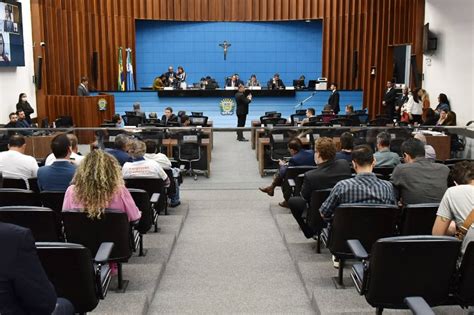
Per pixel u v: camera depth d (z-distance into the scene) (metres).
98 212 3.57
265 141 9.58
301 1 18.62
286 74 19.55
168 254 5.00
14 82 12.66
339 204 3.84
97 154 3.69
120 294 3.85
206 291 4.23
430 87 14.02
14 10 12.33
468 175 3.40
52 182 4.55
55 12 14.96
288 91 16.59
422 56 14.55
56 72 15.12
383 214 3.62
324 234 4.20
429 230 3.71
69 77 15.73
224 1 19.08
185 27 19.20
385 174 5.85
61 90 15.41
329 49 18.44
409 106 12.84
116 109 16.39
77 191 3.62
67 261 2.72
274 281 4.44
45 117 14.12
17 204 4.34
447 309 3.47
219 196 8.10
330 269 4.47
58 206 4.28
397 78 17.97
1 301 1.72
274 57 19.50
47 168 4.59
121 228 3.64
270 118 11.52
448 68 12.84
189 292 4.20
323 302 3.70
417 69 14.64
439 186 4.16
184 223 6.46
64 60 15.52
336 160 4.77
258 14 19.06
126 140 6.72
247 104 14.03
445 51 13.01
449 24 12.73
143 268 4.52
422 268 2.76
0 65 11.63
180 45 19.28
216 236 5.87
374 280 2.82
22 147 5.69
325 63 18.55
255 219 6.66
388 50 16.75
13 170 5.54
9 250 1.72
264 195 8.16
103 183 3.59
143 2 18.23
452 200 3.28
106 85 17.41
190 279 4.50
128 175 5.49
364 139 8.37
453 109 12.58
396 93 14.84
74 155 5.97
